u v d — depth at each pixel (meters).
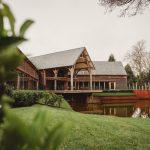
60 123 1.02
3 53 0.93
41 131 0.97
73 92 44.16
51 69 52.03
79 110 37.28
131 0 14.14
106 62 76.38
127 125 13.59
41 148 0.97
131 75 95.88
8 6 1.00
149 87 74.75
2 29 1.05
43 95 26.97
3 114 1.01
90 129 11.67
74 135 10.30
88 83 71.00
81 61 50.97
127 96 54.78
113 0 14.14
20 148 0.94
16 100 23.56
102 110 36.94
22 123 0.91
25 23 1.06
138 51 88.56
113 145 9.57
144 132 12.13
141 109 37.06
